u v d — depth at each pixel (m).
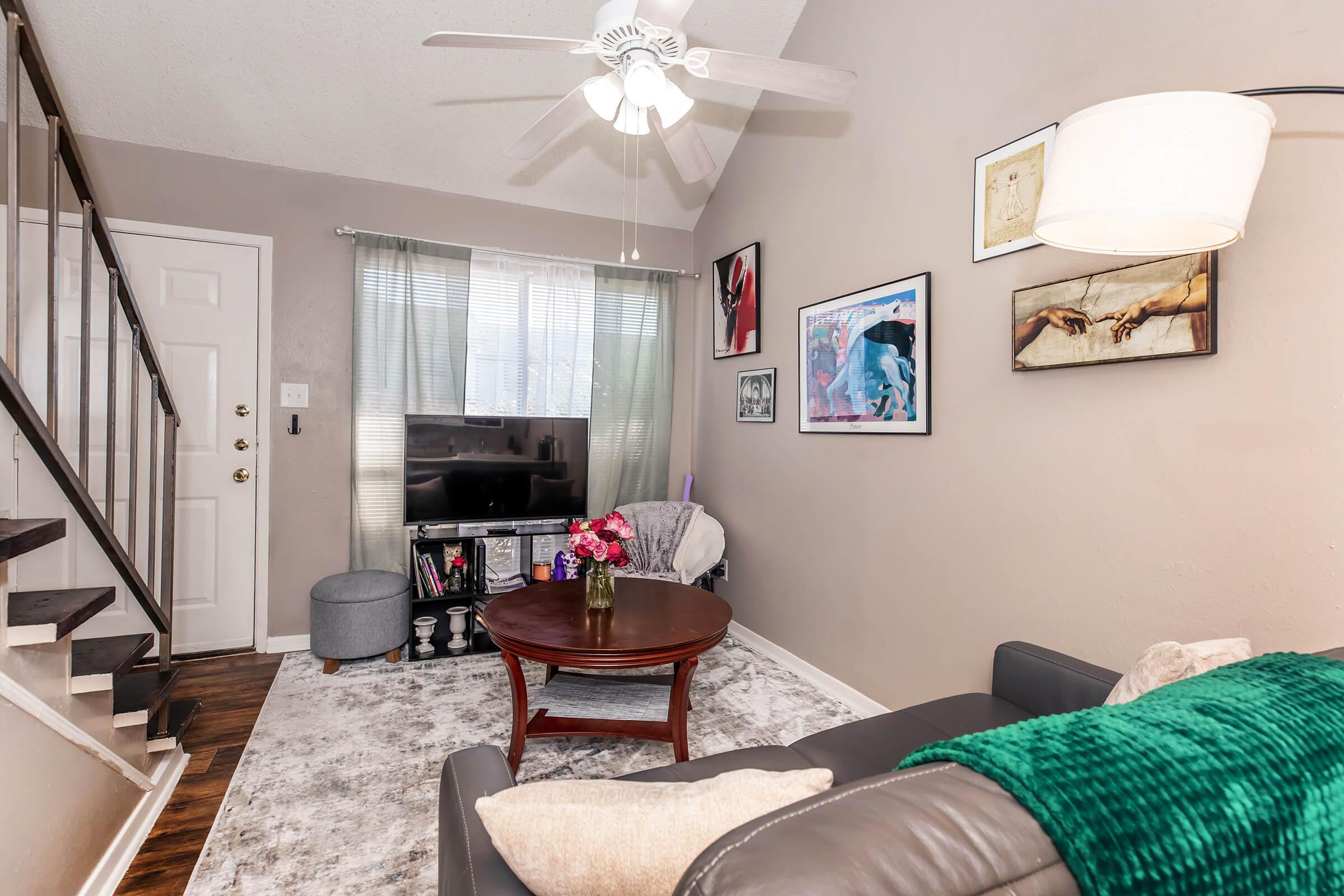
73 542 2.90
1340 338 1.32
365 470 3.30
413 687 2.83
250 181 3.16
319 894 1.56
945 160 2.27
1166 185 0.97
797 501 3.09
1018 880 0.51
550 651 2.02
